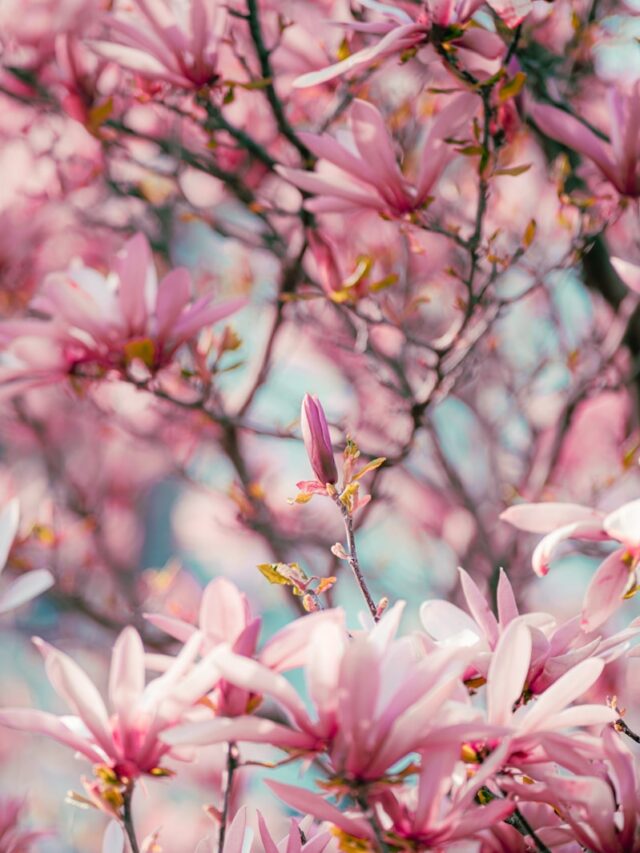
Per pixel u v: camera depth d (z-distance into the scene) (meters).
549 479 2.48
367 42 2.15
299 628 1.21
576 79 2.14
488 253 1.80
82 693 1.22
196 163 2.07
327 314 2.60
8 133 2.61
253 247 2.11
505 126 1.68
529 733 1.23
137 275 1.56
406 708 1.19
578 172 1.82
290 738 1.19
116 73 2.14
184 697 1.20
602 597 1.26
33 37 2.17
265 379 2.07
